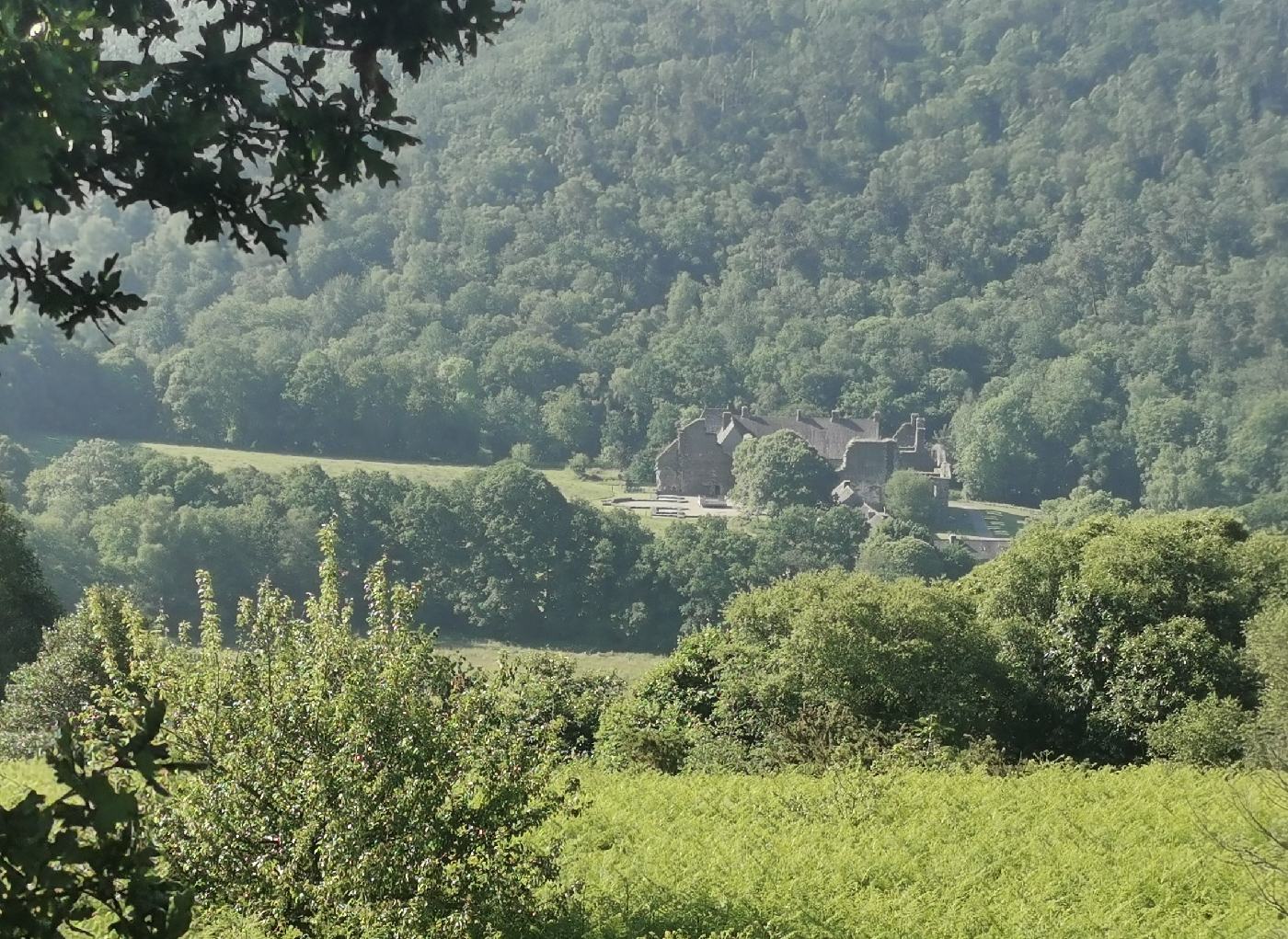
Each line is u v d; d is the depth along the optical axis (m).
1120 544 51.50
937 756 40.84
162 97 8.43
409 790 17.95
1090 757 49.03
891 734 44.09
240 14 8.70
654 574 135.75
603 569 132.62
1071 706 49.91
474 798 19.06
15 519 55.19
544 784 19.67
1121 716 48.53
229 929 18.27
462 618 130.38
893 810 32.25
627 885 23.95
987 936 23.64
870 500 177.75
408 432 187.62
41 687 38.69
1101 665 50.00
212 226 8.62
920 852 28.81
